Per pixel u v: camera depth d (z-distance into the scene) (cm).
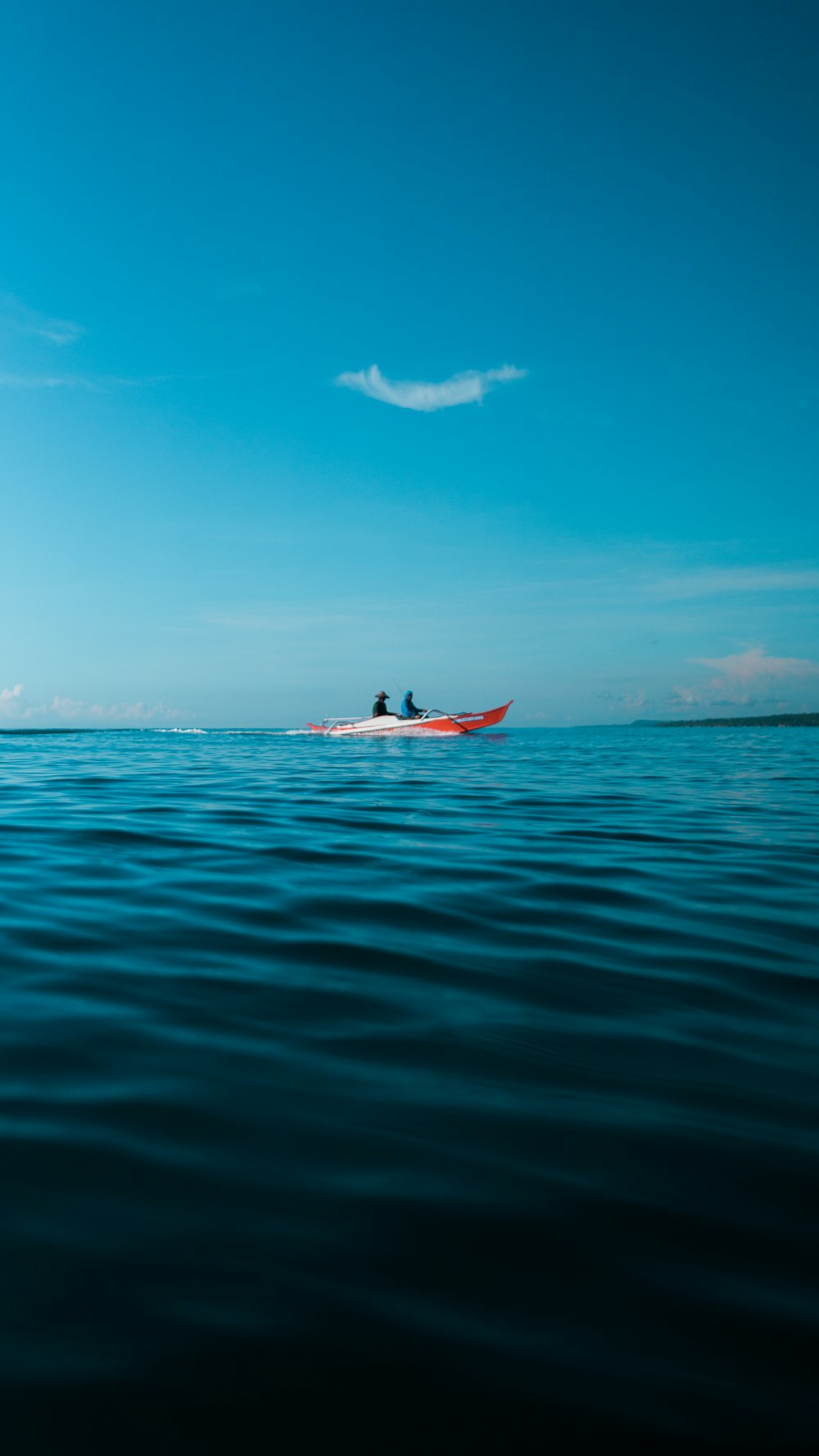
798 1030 258
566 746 2677
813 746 2720
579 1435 110
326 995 285
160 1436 108
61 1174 168
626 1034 254
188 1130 189
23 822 689
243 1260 143
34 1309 129
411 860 536
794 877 496
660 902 428
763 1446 109
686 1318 131
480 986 296
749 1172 175
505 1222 156
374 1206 160
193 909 401
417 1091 212
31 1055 229
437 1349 124
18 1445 106
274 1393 115
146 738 3481
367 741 2970
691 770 1473
